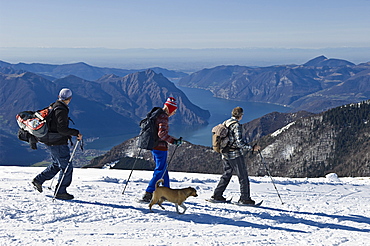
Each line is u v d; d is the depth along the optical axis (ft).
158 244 13.75
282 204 24.54
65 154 20.18
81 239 13.70
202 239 14.89
